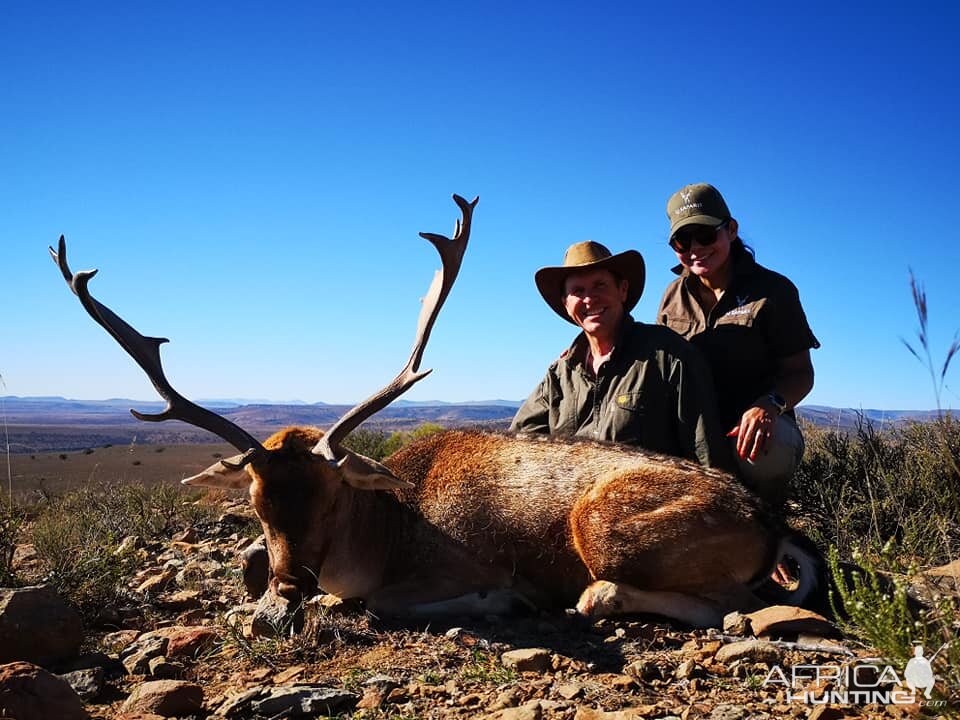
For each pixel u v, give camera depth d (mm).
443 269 2145
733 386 2299
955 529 2184
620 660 1583
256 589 2088
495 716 1294
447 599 2004
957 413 2797
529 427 2422
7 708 1223
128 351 2020
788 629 1647
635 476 1885
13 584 2078
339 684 1481
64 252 2072
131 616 1976
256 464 1857
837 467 2754
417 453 2156
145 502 3436
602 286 2189
